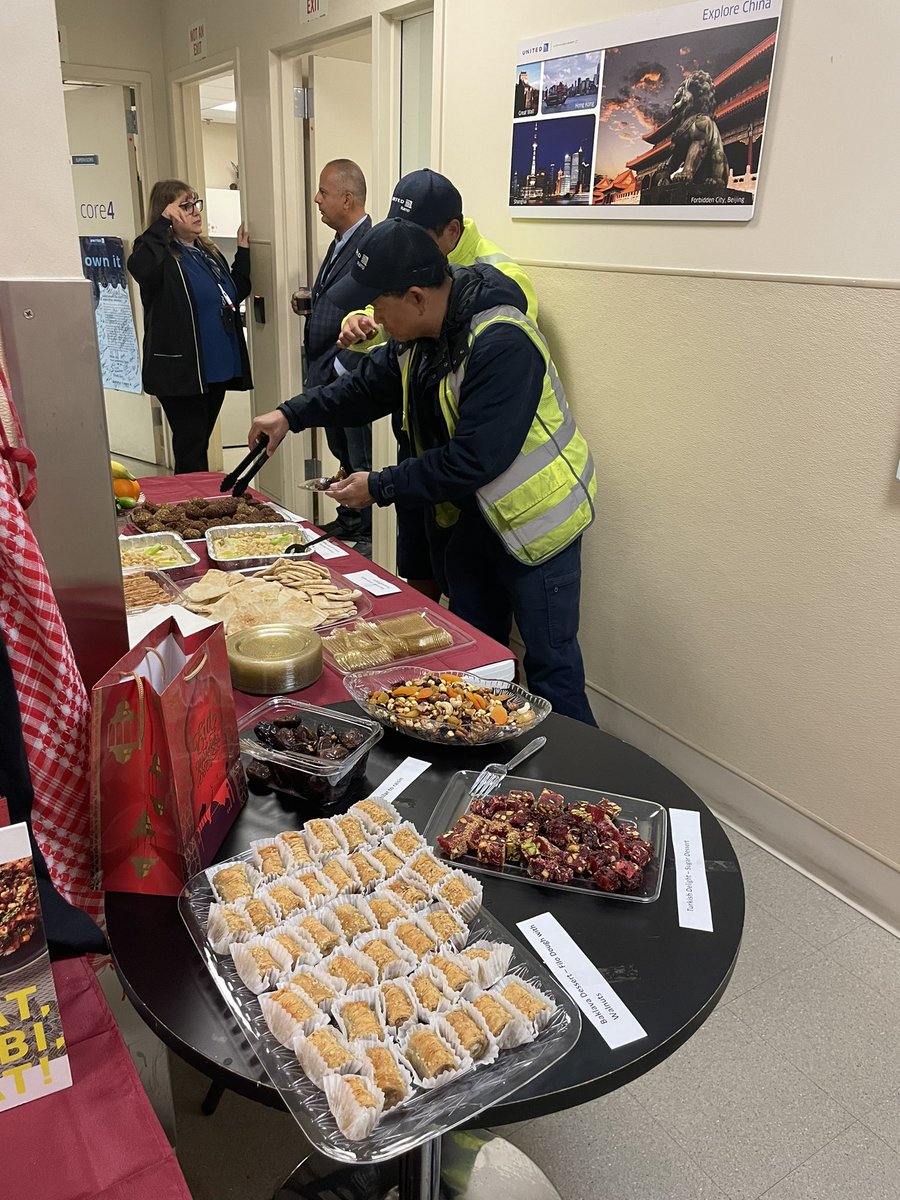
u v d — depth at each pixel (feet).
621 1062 2.66
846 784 6.86
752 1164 4.88
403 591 6.52
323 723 4.26
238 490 8.24
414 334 7.09
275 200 14.37
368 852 3.46
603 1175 4.80
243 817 3.76
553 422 7.59
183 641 3.43
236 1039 2.71
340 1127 2.43
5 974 2.72
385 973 2.94
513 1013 2.73
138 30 17.03
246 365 15.29
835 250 6.18
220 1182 4.72
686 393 7.50
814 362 6.45
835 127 5.99
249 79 14.33
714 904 3.34
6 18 3.06
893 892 6.64
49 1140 2.75
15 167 3.23
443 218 7.46
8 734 3.26
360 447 13.64
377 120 11.44
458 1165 4.65
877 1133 5.08
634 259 7.77
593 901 3.34
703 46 6.72
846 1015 5.88
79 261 3.47
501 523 7.50
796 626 7.01
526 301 7.44
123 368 19.31
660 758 8.61
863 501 6.34
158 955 3.03
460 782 4.02
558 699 8.12
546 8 8.13
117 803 3.18
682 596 7.98
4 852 2.65
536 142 8.49
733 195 6.75
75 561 3.81
